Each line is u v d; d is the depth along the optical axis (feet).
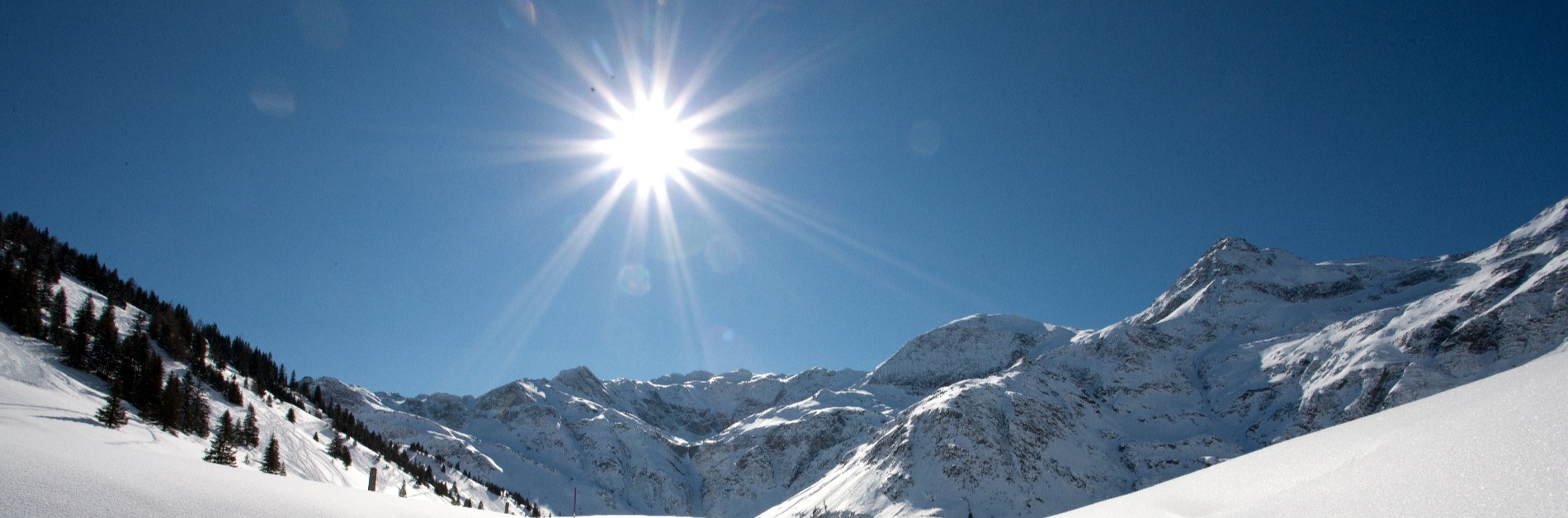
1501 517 18.71
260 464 213.66
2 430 42.57
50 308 279.08
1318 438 38.04
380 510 51.96
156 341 335.06
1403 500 22.93
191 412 216.74
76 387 199.72
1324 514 25.43
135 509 32.45
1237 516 30.22
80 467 36.35
